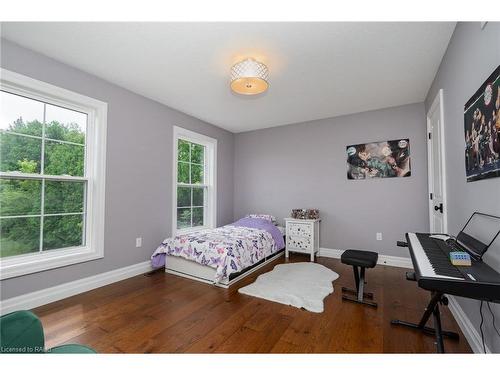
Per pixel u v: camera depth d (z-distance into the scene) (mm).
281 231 4023
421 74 2535
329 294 2432
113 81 2713
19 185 2150
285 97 3137
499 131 1192
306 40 1977
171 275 2971
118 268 2783
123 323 1891
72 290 2369
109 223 2699
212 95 3088
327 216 3914
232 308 2135
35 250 2238
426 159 3232
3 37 1954
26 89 2127
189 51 2143
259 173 4625
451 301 2049
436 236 1895
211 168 4336
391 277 2920
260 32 1883
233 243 2779
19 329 996
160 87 2867
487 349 1413
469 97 1600
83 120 2592
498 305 1278
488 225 1352
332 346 1604
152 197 3197
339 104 3379
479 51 1432
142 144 3076
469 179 1605
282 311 2084
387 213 3469
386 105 3408
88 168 2598
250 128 4602
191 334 1749
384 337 1702
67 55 2209
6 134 2078
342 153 3814
